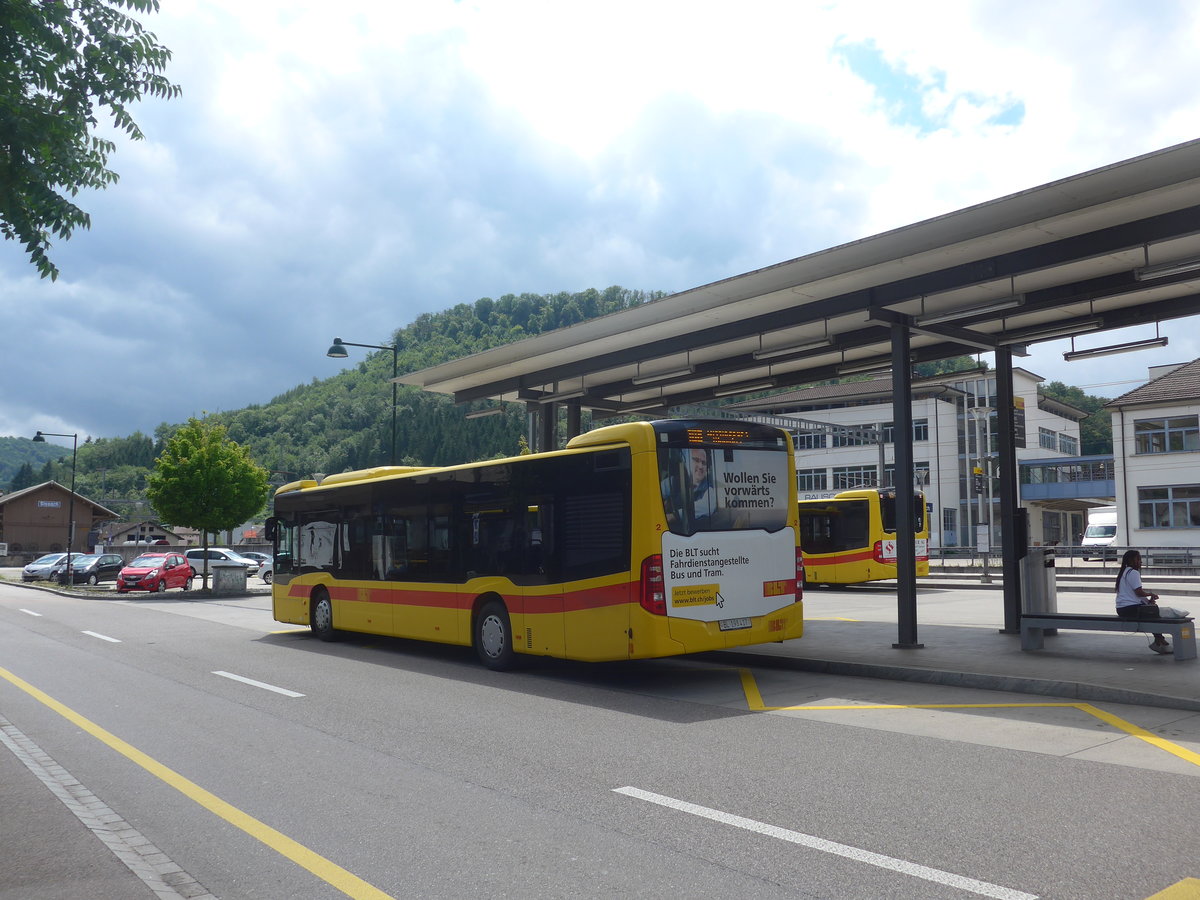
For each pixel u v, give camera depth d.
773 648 13.34
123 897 4.38
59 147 6.00
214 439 33.84
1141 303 13.23
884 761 6.97
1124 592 12.09
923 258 11.52
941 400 65.25
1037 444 69.56
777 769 6.76
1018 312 12.91
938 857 4.83
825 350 15.48
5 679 11.88
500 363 18.33
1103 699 9.45
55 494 82.19
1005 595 14.82
